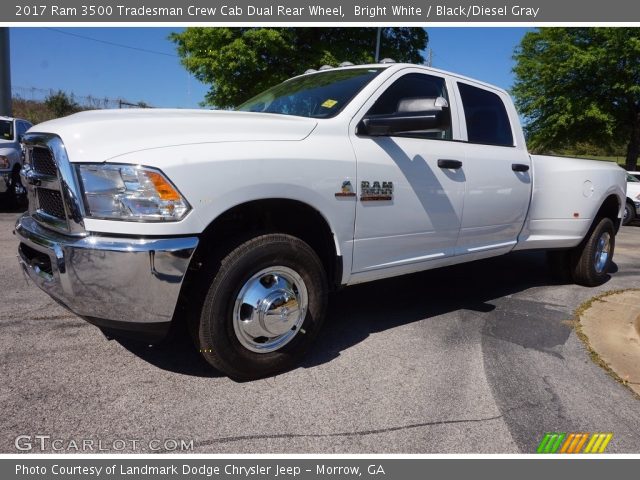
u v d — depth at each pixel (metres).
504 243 4.55
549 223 4.95
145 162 2.40
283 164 2.78
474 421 2.62
